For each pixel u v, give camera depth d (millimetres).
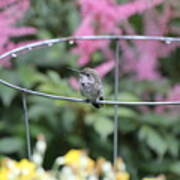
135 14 11477
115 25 9938
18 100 10500
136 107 10531
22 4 9406
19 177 6688
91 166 7125
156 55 10461
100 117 9609
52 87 9781
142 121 10281
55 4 11344
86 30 9633
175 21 11172
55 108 10039
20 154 9820
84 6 9680
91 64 10711
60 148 10242
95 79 8523
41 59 10688
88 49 9664
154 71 10562
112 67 10094
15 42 10805
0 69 10094
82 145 10109
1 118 10328
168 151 10648
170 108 10383
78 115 9867
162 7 11406
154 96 10672
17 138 9852
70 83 9938
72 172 6715
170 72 11984
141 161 10633
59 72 10898
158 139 9969
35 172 6648
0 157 9477
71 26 11031
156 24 10617
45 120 10250
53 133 10148
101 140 10219
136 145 10727
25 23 10844
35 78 10023
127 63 10398
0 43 9031
